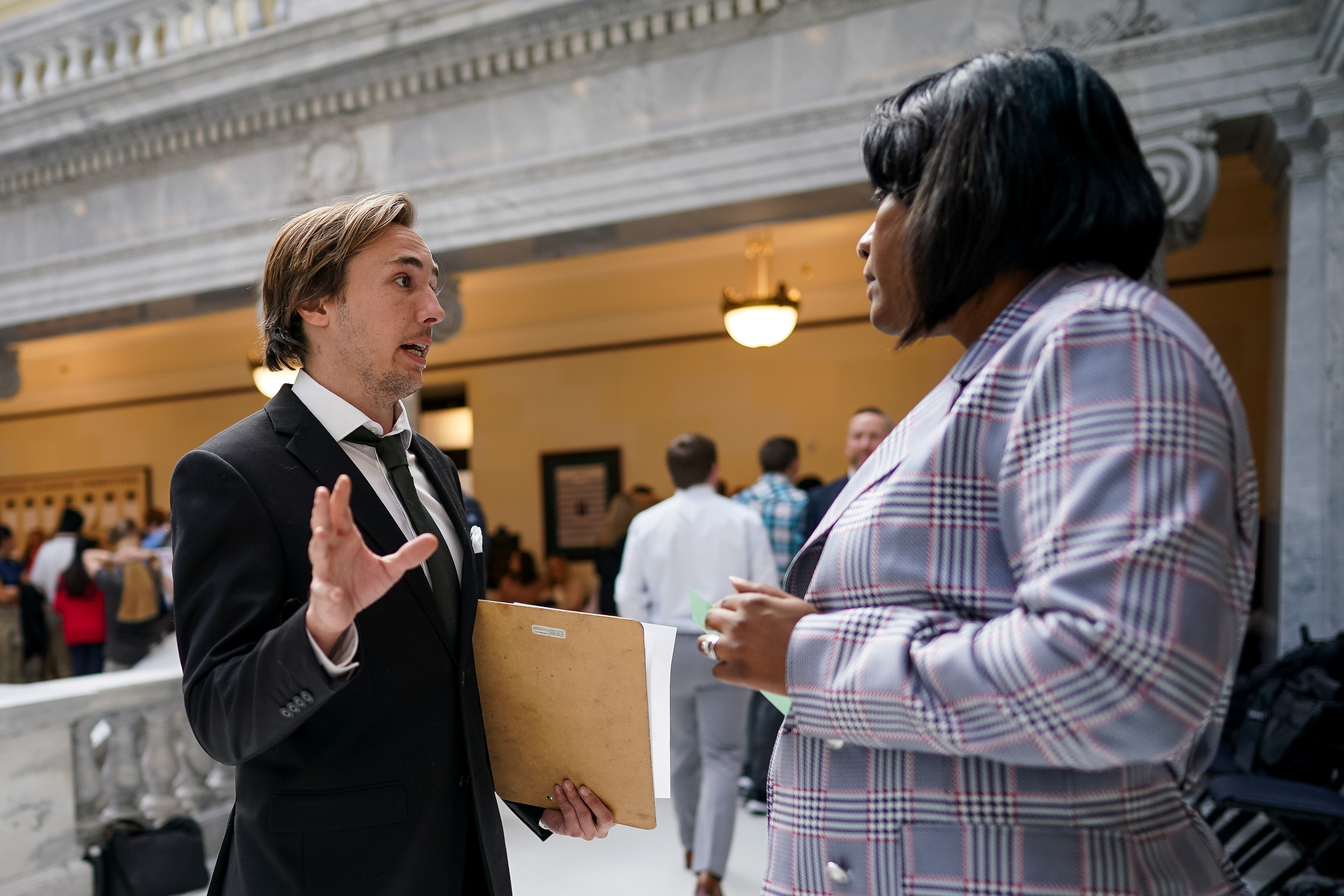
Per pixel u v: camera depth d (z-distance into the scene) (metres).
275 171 5.59
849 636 0.78
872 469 0.89
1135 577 0.64
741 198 4.37
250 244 5.63
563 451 9.11
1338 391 3.38
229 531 1.11
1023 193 0.80
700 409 8.55
